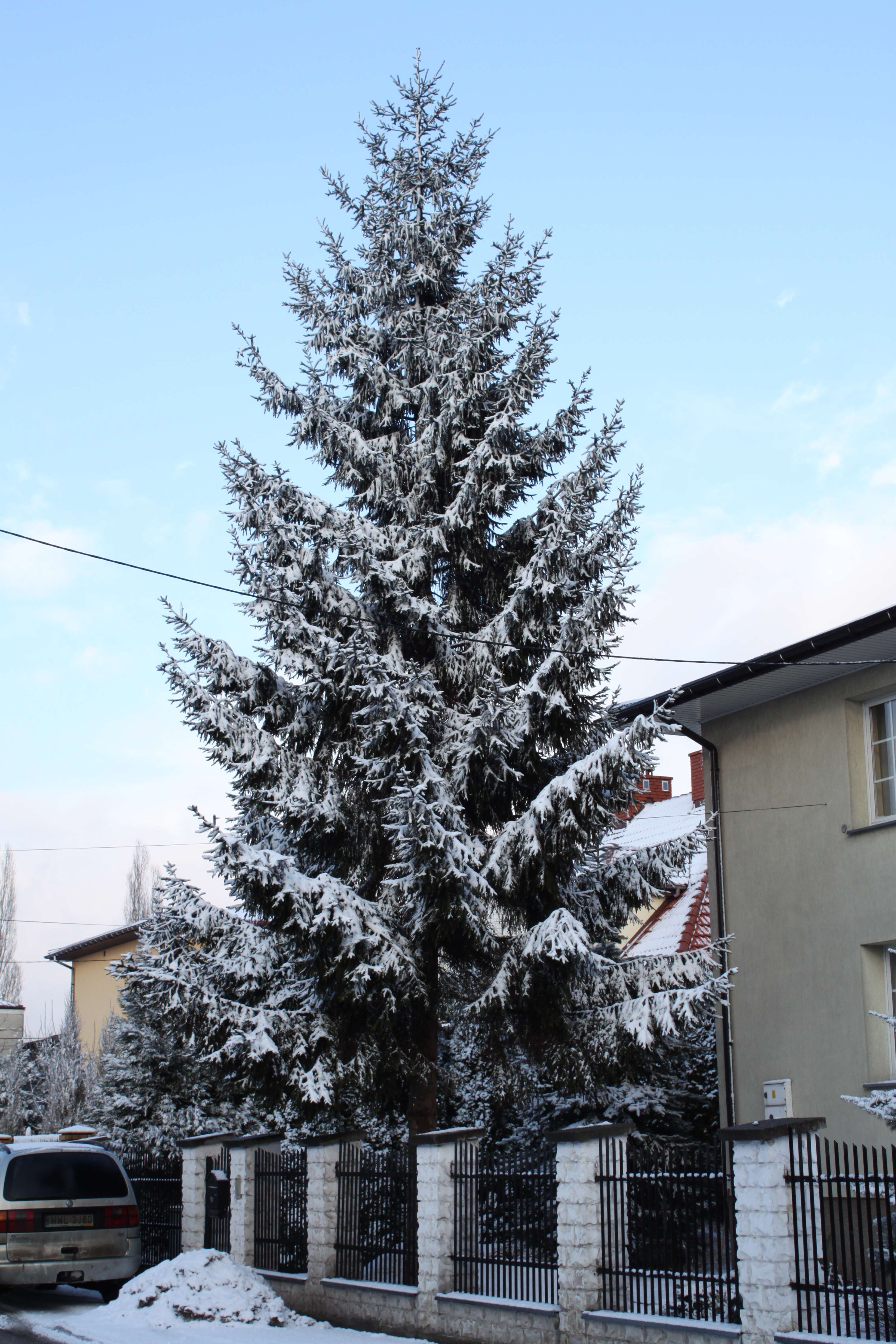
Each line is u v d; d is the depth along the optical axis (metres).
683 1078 15.91
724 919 15.98
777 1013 14.95
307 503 15.16
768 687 15.29
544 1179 10.38
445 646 15.47
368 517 16.41
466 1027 14.80
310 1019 13.91
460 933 13.92
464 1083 16.53
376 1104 14.82
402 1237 12.05
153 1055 21.75
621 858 14.49
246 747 14.35
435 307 16.55
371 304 16.89
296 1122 17.73
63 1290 15.93
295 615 14.55
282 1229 13.84
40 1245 13.77
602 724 14.91
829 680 14.95
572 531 14.70
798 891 14.95
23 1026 44.62
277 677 15.12
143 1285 13.15
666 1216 9.15
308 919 13.22
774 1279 8.02
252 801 14.70
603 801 13.42
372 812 14.96
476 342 15.80
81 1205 14.15
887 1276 8.63
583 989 13.80
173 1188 16.20
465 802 14.91
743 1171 8.36
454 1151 11.38
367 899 14.96
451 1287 11.03
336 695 14.48
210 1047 13.78
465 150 17.52
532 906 14.64
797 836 15.10
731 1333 8.23
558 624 14.77
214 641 14.73
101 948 42.00
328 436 15.83
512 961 13.44
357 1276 12.52
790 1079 14.60
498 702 13.74
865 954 13.98
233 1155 14.70
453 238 16.98
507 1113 16.02
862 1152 13.45
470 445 15.80
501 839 13.73
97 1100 23.33
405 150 17.39
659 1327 8.71
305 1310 12.89
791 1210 8.16
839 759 14.69
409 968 13.52
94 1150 14.71
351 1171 12.91
